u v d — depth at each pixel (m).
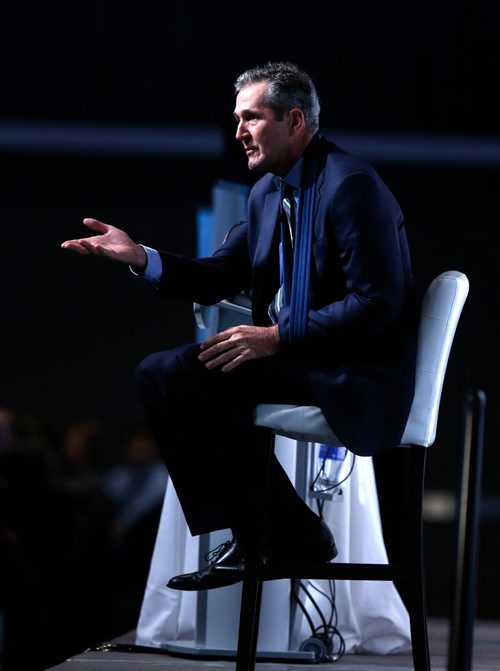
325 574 5.96
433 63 23.28
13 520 12.15
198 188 27.42
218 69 24.00
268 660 7.55
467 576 4.78
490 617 21.20
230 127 10.11
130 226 27.67
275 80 6.15
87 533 12.77
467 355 27.27
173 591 8.20
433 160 25.73
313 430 5.94
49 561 12.17
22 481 12.22
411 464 6.09
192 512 6.24
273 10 23.50
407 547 6.00
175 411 6.15
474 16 23.05
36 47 24.34
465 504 4.82
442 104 23.44
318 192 6.05
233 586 7.65
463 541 4.81
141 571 14.47
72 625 12.48
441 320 6.11
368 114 23.59
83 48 24.28
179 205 27.56
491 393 27.12
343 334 5.80
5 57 24.36
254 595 5.91
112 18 24.11
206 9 23.81
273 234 6.38
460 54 23.22
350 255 5.83
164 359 6.16
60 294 27.80
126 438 19.45
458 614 4.77
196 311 7.48
